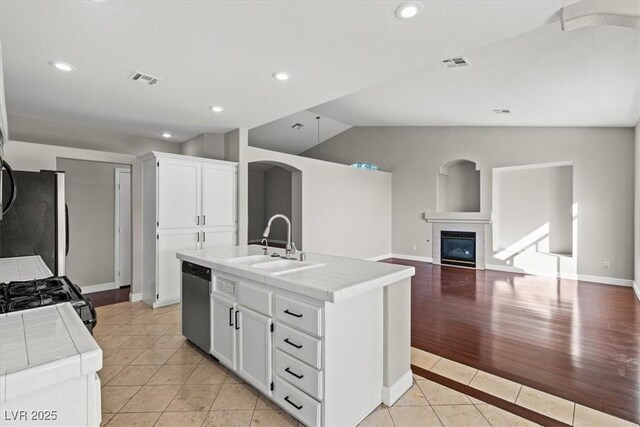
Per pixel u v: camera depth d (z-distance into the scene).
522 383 2.35
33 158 3.75
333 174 6.87
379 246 7.95
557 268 5.88
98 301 4.40
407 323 2.27
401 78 3.88
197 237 4.36
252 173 10.40
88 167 4.85
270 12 1.90
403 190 8.05
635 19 1.79
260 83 2.99
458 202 7.73
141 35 2.15
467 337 3.21
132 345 2.99
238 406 2.06
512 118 5.55
